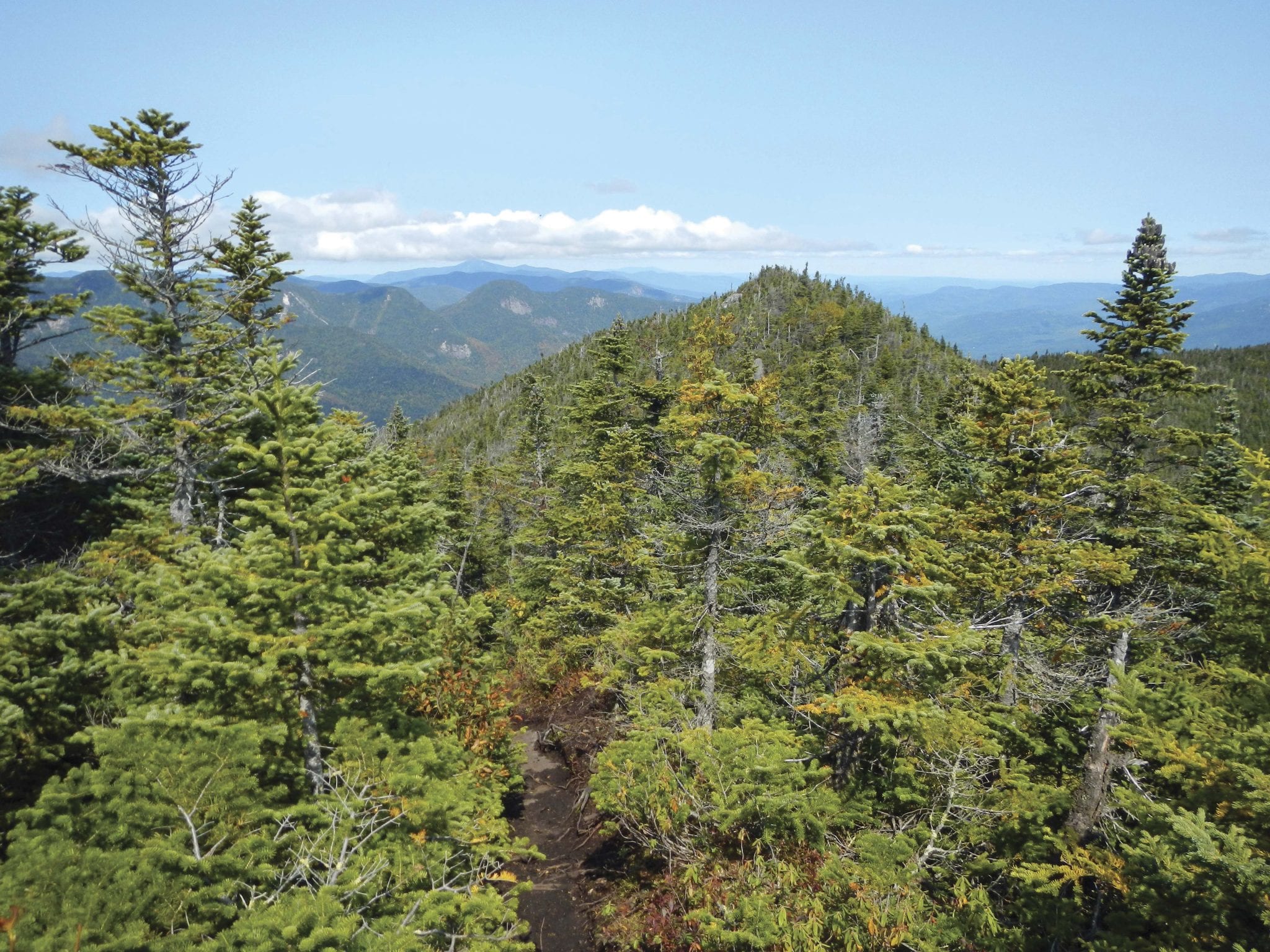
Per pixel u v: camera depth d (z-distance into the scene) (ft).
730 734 44.39
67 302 55.77
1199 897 25.14
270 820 30.27
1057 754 50.19
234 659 30.73
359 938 24.07
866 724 35.78
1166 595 57.41
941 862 39.47
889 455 104.94
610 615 70.59
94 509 61.11
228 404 57.62
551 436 130.82
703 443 49.34
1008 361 55.36
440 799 34.17
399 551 45.78
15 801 30.73
